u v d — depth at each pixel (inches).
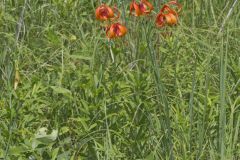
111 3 318.0
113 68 246.8
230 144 202.7
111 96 221.9
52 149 207.9
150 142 211.8
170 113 219.8
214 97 219.8
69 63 246.8
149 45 235.5
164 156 207.2
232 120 206.8
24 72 259.9
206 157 213.3
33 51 273.9
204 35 289.3
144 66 254.1
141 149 210.1
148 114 217.0
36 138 191.3
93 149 209.3
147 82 226.4
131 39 281.7
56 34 287.7
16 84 234.1
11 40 287.7
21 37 302.0
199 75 233.8
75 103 222.4
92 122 216.4
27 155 193.9
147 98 219.3
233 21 286.7
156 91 216.2
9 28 305.7
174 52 257.3
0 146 207.5
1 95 237.6
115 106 222.1
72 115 223.5
